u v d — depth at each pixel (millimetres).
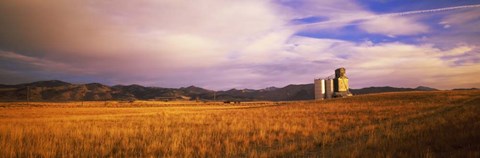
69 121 33469
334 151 14805
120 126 26906
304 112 47219
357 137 19266
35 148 15703
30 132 21266
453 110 34938
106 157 14867
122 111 64562
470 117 23406
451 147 12836
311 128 24328
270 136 20219
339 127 25734
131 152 15820
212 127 26188
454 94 70062
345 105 62219
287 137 20562
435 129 18094
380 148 13586
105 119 36531
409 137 16000
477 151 11125
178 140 18297
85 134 21219
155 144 16750
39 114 54062
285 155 14648
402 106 51156
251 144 18328
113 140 18781
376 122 29312
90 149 16250
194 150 16422
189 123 30484
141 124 29359
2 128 22672
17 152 15031
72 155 14469
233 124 28422
